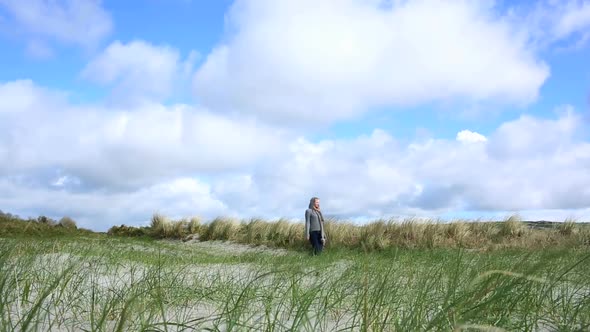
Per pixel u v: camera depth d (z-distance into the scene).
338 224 16.55
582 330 2.61
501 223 16.02
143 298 3.49
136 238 18.78
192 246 17.02
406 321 2.71
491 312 2.86
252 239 17.38
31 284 4.30
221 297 4.07
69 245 7.78
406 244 14.48
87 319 3.28
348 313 3.57
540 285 3.47
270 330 2.77
